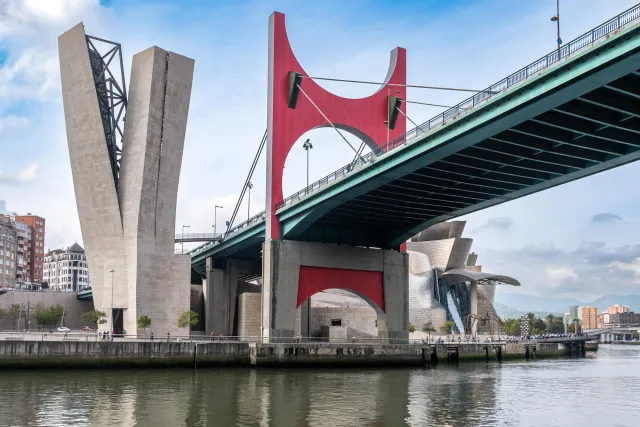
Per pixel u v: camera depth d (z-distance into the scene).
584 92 37.34
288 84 74.12
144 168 81.81
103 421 30.75
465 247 141.12
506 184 56.69
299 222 68.69
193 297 109.38
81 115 83.44
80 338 68.38
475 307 129.25
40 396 38.50
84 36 81.62
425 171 55.06
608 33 33.97
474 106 43.50
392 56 81.31
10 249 155.12
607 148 45.81
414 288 132.25
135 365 56.53
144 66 82.75
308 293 72.75
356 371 59.88
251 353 61.59
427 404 37.41
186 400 37.69
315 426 30.05
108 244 83.75
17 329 114.81
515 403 38.38
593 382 51.94
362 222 73.50
